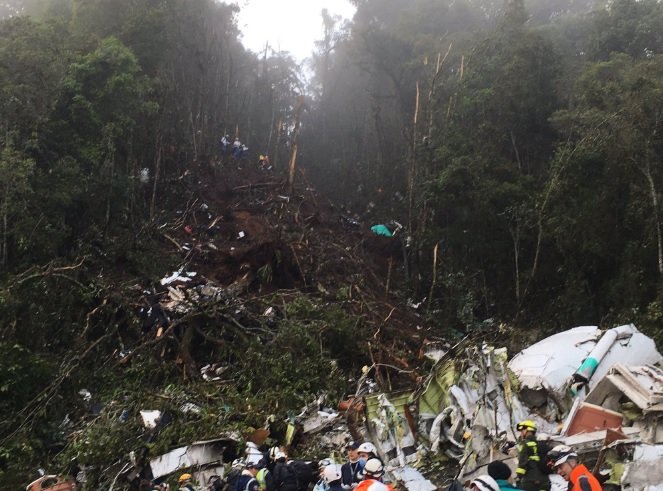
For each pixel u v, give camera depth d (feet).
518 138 67.26
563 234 53.26
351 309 51.75
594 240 51.26
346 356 43.34
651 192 47.21
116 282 47.85
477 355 30.48
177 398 33.17
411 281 67.51
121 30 67.36
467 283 59.67
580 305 52.11
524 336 50.52
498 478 18.24
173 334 41.81
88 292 43.45
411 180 70.28
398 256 76.18
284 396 33.86
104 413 32.09
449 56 83.30
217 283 52.08
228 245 61.21
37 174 47.96
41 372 34.30
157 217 62.03
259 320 44.11
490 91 65.05
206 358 41.93
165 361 40.27
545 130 66.28
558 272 57.16
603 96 54.80
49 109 51.21
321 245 67.05
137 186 58.70
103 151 53.42
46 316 39.32
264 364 37.65
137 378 37.47
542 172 63.46
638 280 47.42
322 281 57.98
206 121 88.84
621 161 49.78
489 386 29.84
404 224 79.51
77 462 28.40
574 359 33.68
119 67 55.16
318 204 85.97
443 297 60.59
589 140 52.49
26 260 45.19
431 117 70.13
